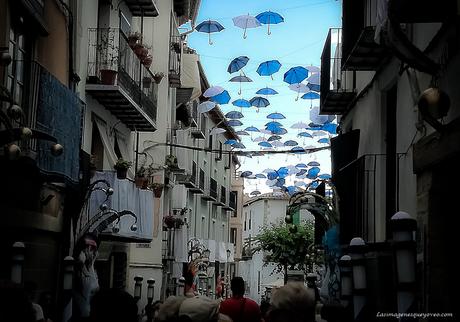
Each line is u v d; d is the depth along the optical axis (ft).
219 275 157.99
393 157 37.58
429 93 22.02
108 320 10.94
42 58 40.40
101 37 54.34
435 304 23.85
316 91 68.69
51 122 36.04
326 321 32.65
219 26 64.95
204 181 132.26
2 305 9.20
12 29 36.14
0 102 30.25
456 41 22.50
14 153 27.25
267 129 82.99
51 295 42.22
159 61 84.99
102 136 57.06
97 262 62.34
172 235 94.38
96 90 53.21
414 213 29.99
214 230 152.25
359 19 39.06
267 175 95.35
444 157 22.72
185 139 106.83
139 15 68.23
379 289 32.32
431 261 24.20
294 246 115.65
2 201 33.78
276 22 59.41
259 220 216.54
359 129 45.16
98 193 51.01
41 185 39.63
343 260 31.60
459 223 24.23
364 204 39.86
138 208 59.88
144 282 80.48
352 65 38.50
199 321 15.30
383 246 32.65
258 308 27.22
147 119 64.39
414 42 29.76
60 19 43.37
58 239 44.68
